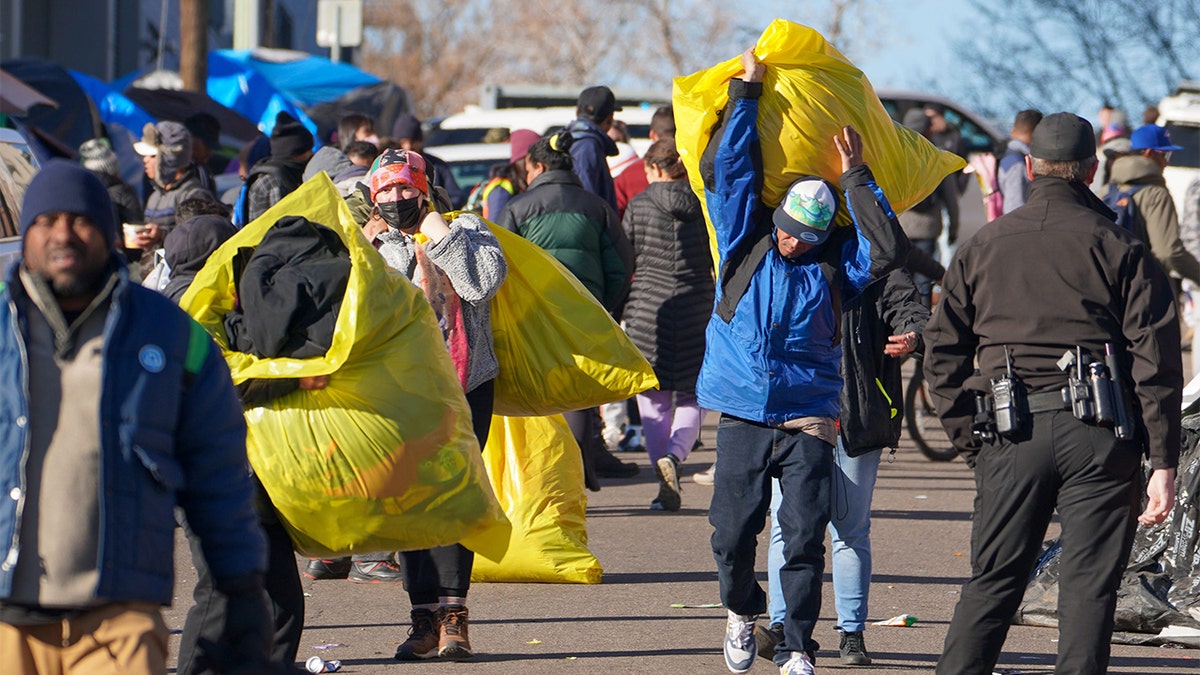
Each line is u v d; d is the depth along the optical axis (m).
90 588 12.58
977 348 18.80
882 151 21.58
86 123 65.75
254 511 13.62
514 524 28.61
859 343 22.20
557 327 23.84
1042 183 18.62
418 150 42.84
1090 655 17.77
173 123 41.06
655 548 31.92
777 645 21.17
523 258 23.81
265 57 86.56
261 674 13.27
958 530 34.44
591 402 24.14
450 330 22.48
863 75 21.75
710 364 20.95
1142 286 17.75
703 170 20.95
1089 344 17.95
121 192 43.69
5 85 56.72
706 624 25.47
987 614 18.53
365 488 18.08
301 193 19.06
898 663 23.11
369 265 18.16
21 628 12.79
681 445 36.28
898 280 22.81
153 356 12.84
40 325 12.75
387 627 25.16
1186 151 75.00
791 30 21.03
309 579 29.20
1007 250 18.36
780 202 20.84
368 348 18.22
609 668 22.59
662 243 36.72
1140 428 18.00
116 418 12.63
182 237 23.75
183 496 13.33
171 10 134.88
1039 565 26.22
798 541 20.56
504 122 78.56
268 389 18.14
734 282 20.78
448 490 18.48
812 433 20.62
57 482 12.60
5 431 12.57
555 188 35.09
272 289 18.03
